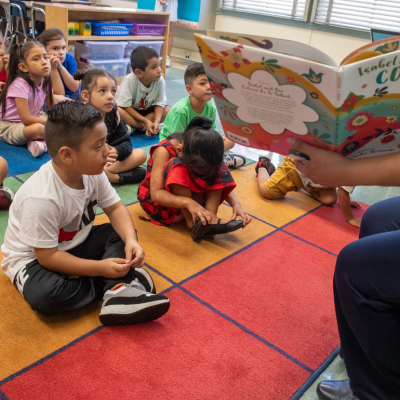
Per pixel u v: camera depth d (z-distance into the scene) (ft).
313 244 5.51
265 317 4.04
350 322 2.74
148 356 3.42
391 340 2.60
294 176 6.47
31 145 7.24
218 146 4.81
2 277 4.19
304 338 3.84
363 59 2.25
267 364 3.49
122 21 12.41
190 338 3.67
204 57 2.53
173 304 4.06
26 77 7.32
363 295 2.60
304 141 2.74
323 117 2.39
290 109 2.48
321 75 2.15
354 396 3.02
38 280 3.59
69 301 3.64
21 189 3.70
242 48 2.32
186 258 4.87
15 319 3.66
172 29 16.44
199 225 4.93
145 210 5.64
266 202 6.59
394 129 2.51
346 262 2.68
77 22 10.96
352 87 2.17
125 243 4.09
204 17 16.11
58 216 3.61
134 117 8.91
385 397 2.77
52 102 8.19
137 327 3.73
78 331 3.62
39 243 3.54
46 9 10.87
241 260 4.96
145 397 3.04
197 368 3.35
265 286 4.52
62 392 3.00
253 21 15.23
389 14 12.31
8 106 7.50
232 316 4.00
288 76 2.29
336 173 2.76
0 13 14.94
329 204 6.69
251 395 3.17
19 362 3.22
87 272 3.72
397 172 2.66
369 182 2.74
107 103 6.35
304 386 3.30
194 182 5.18
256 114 2.68
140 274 4.07
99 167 3.63
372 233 3.36
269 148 3.05
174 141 5.43
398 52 2.05
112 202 4.25
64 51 9.13
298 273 4.83
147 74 8.71
